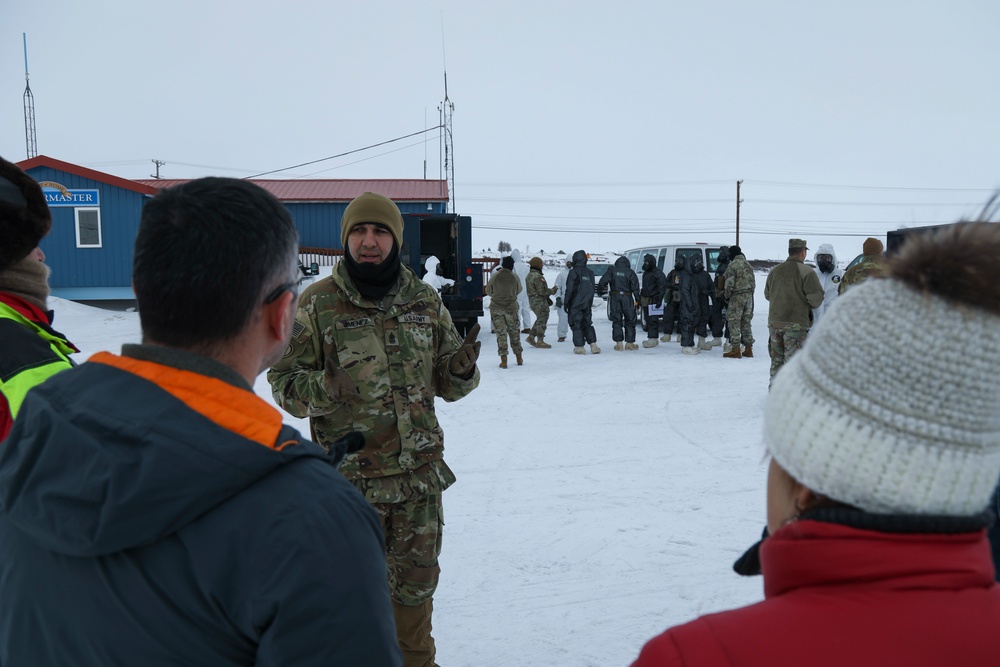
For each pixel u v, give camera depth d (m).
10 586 1.04
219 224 1.05
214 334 1.06
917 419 0.75
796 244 8.18
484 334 15.45
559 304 14.03
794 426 0.83
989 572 0.82
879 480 0.76
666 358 11.74
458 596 3.55
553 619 3.31
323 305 2.60
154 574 0.96
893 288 0.81
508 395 8.59
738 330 11.70
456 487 5.18
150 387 1.01
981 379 0.75
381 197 2.66
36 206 1.70
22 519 0.96
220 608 0.96
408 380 2.64
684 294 12.20
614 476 5.39
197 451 0.94
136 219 18.03
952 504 0.77
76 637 0.99
